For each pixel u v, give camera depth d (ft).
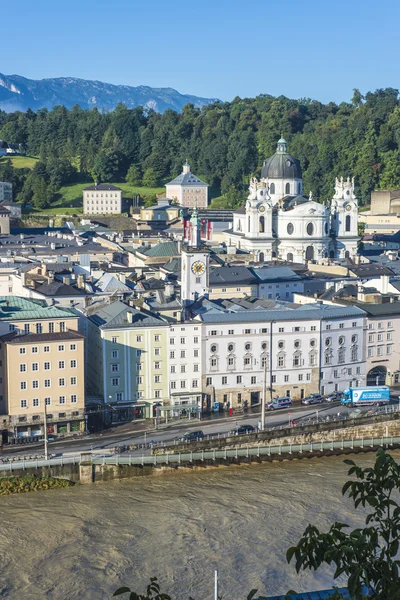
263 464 645.92
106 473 602.03
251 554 481.87
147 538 504.02
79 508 550.77
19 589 445.37
